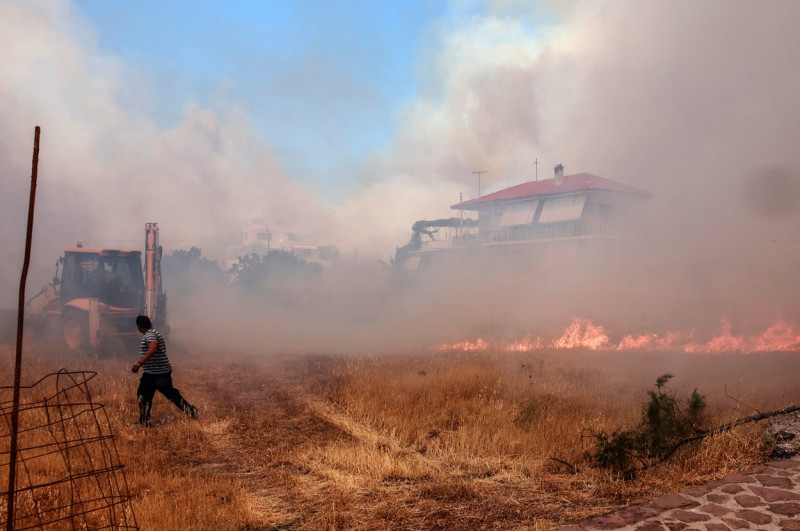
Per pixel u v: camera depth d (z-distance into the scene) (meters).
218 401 10.09
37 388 9.92
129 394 10.09
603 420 7.32
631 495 5.10
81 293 15.95
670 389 9.64
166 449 7.18
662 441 5.98
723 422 6.64
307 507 5.23
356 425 8.24
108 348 16.27
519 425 7.48
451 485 5.61
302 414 9.01
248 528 4.77
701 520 4.16
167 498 5.17
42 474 5.75
